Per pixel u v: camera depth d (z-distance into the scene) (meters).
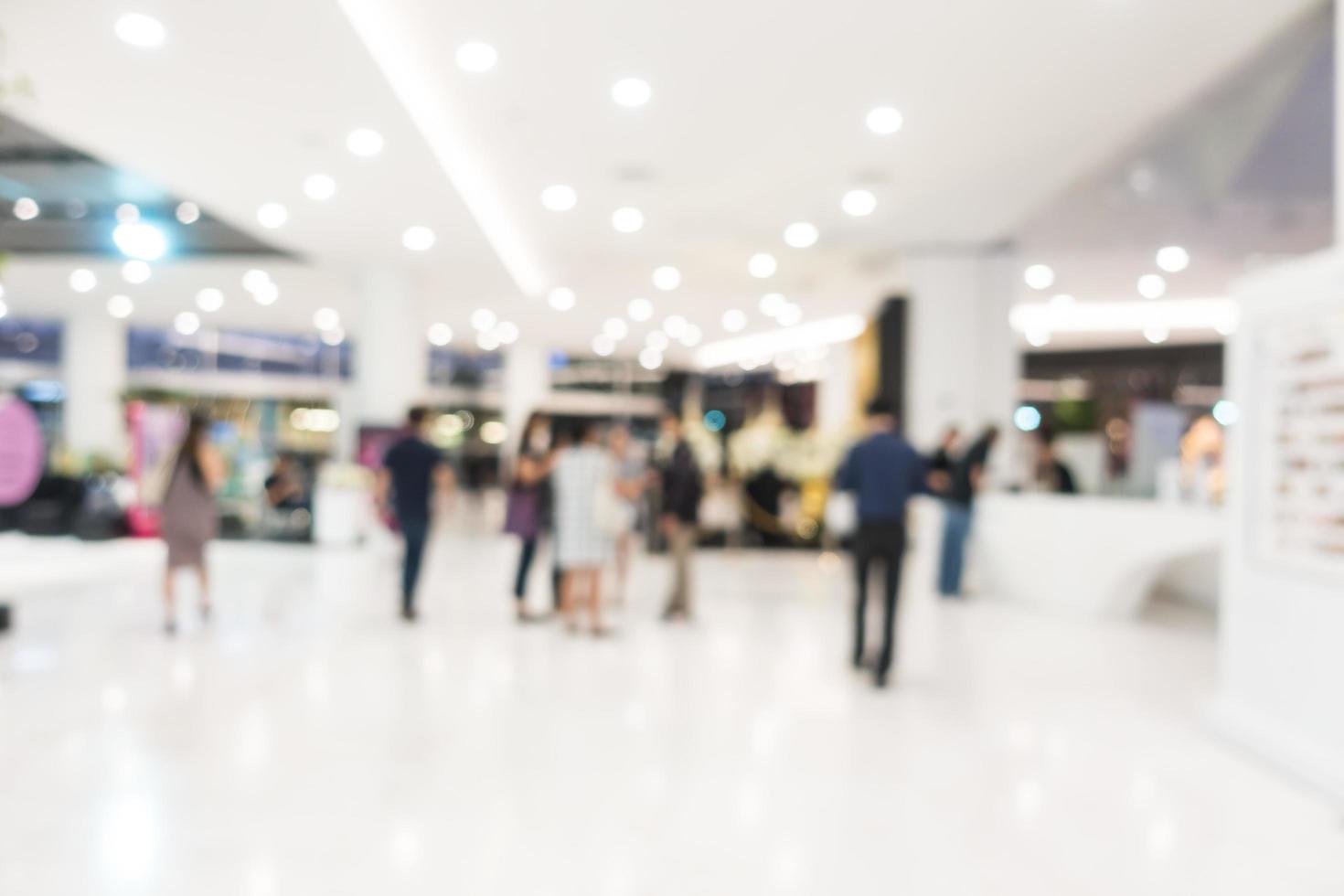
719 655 6.15
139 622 6.86
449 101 6.64
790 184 8.54
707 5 5.17
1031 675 5.75
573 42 5.66
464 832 3.12
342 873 2.79
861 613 5.73
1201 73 6.01
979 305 11.19
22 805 3.26
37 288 15.17
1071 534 8.16
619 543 7.85
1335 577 3.76
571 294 14.73
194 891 2.64
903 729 4.50
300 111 6.54
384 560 11.02
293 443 20.47
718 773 3.80
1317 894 2.82
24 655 5.70
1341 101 4.13
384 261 11.91
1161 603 9.03
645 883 2.78
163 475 6.54
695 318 17.06
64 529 11.63
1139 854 3.09
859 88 6.29
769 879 2.83
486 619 7.31
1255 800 3.62
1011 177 8.27
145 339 19.95
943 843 3.14
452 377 24.05
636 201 9.25
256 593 8.33
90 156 10.16
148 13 5.12
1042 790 3.69
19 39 5.46
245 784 3.53
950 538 8.87
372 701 4.77
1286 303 4.15
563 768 3.81
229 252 12.59
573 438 6.66
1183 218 9.38
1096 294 13.95
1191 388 18.34
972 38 5.54
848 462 5.41
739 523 13.09
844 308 15.45
